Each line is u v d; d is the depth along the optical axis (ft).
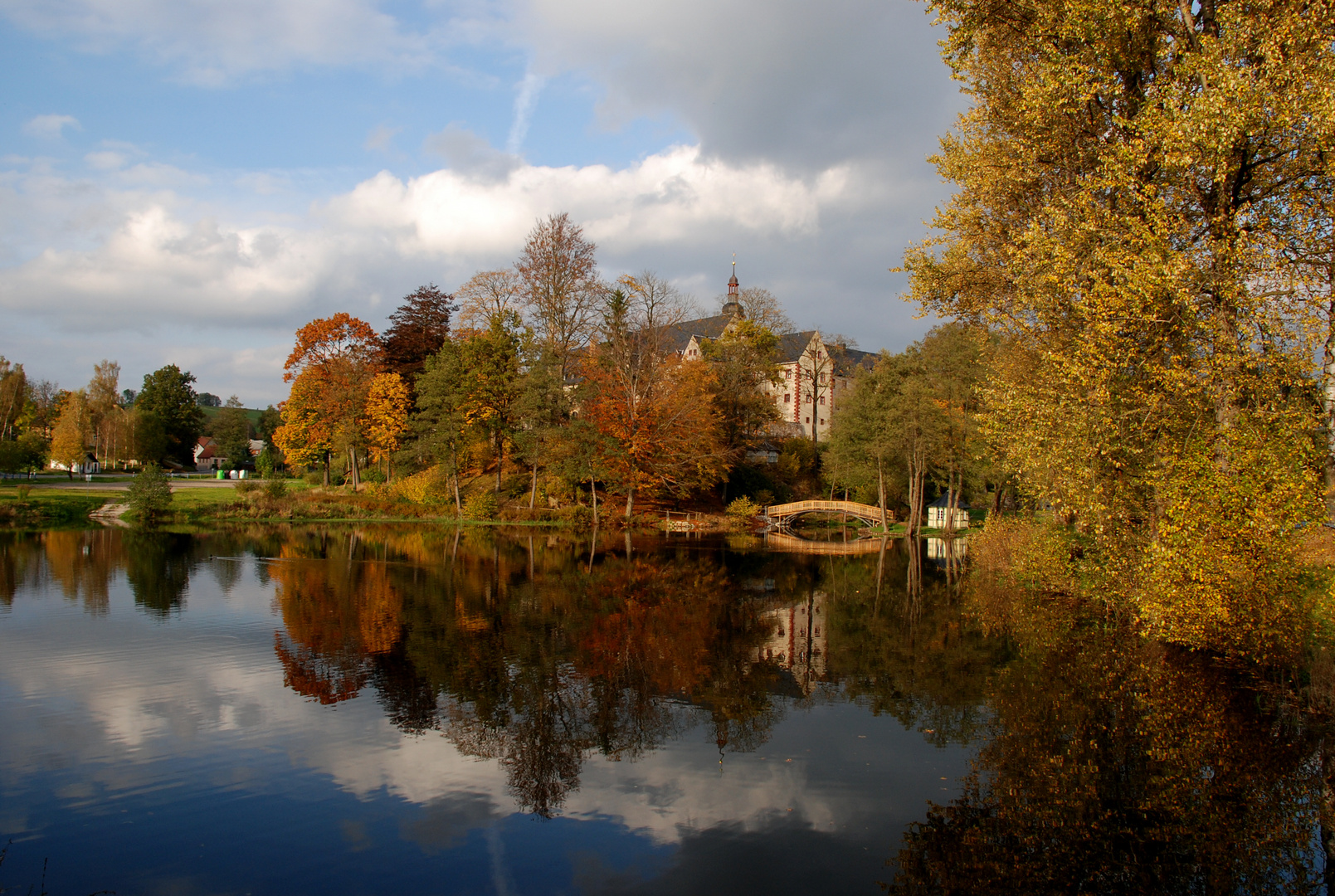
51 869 22.24
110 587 69.62
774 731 35.76
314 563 88.53
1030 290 53.16
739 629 59.26
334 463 200.34
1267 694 40.75
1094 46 46.78
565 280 161.48
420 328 203.72
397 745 32.73
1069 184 55.62
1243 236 39.04
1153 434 46.42
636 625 59.62
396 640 51.57
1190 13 43.96
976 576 91.04
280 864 22.76
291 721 35.29
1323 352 39.32
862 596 77.41
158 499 133.28
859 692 42.34
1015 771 31.09
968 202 63.98
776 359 193.16
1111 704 39.45
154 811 26.08
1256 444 38.96
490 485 172.35
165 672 42.78
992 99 59.93
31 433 223.71
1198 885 22.56
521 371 163.53
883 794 28.81
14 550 95.14
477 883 21.88
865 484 182.39
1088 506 46.62
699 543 135.85
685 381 162.81
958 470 147.54
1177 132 39.65
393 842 24.25
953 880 22.35
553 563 96.94
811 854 24.03
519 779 29.58
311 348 182.80
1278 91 38.40
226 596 66.23
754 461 210.18
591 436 153.58
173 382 294.46
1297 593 39.70
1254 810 27.63
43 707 36.60
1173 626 44.80
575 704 39.24
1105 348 43.96
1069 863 23.82
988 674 45.96
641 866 22.97
